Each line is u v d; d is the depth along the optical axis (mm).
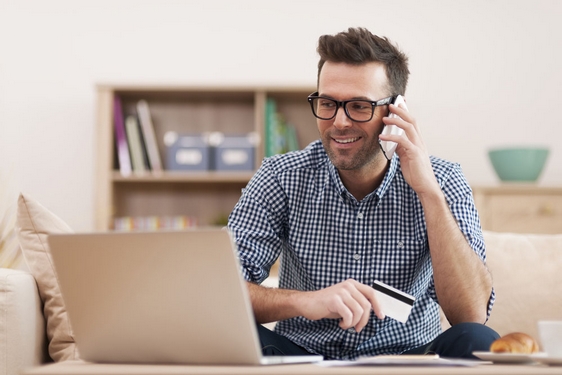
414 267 1640
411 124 1533
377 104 1550
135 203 3664
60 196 3709
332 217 1657
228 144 3490
